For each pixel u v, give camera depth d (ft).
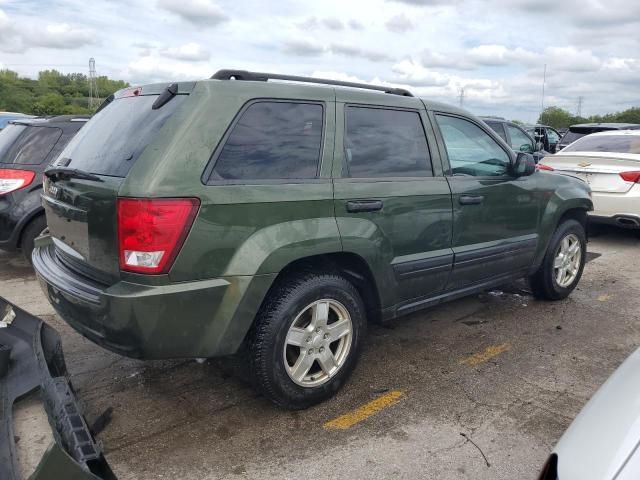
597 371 12.98
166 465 9.27
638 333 15.40
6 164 19.15
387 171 11.87
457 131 13.75
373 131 11.79
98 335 9.52
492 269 14.61
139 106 10.49
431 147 12.89
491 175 14.38
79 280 9.95
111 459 9.39
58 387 7.82
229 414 10.88
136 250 8.80
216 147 9.39
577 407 11.28
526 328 15.64
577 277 18.29
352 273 11.42
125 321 8.87
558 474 5.88
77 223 10.07
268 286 9.76
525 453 9.70
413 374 12.70
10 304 9.92
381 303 11.91
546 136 54.95
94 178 9.59
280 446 9.84
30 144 19.48
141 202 8.68
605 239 28.58
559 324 15.99
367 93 11.90
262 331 10.02
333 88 11.33
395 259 11.96
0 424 8.09
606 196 25.53
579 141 30.17
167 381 12.17
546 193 16.12
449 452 9.71
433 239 12.76
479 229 13.98
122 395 11.55
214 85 9.68
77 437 6.79
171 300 8.91
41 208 19.33
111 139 10.31
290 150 10.36
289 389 10.49
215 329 9.45
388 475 9.07
